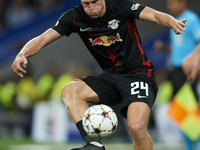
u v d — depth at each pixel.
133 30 12.10
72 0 49.31
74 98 12.11
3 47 48.47
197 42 19.31
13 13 52.84
